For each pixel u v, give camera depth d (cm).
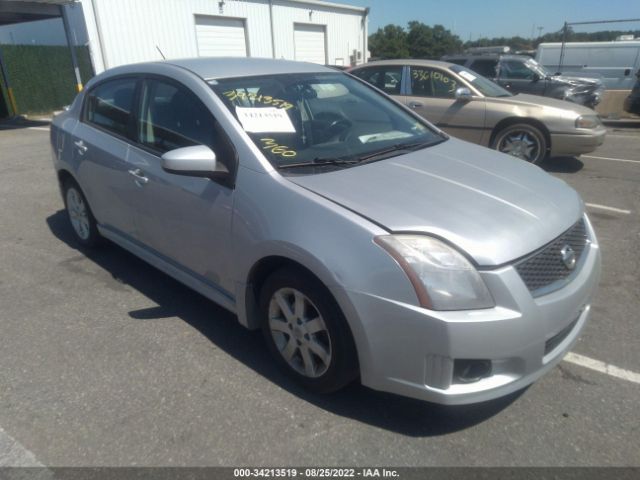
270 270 276
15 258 450
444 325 212
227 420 251
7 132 1279
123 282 401
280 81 341
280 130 298
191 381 281
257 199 265
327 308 240
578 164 789
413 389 228
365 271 224
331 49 2641
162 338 322
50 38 2036
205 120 302
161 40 1855
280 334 277
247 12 2130
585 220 287
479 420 251
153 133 341
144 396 270
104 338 323
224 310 357
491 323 214
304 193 253
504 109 723
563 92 1118
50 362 300
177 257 335
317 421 251
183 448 235
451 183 272
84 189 421
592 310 354
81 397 270
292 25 2364
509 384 226
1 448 237
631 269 419
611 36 1647
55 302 371
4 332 332
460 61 1238
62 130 443
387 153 313
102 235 431
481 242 222
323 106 342
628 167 765
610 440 238
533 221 244
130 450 234
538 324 223
